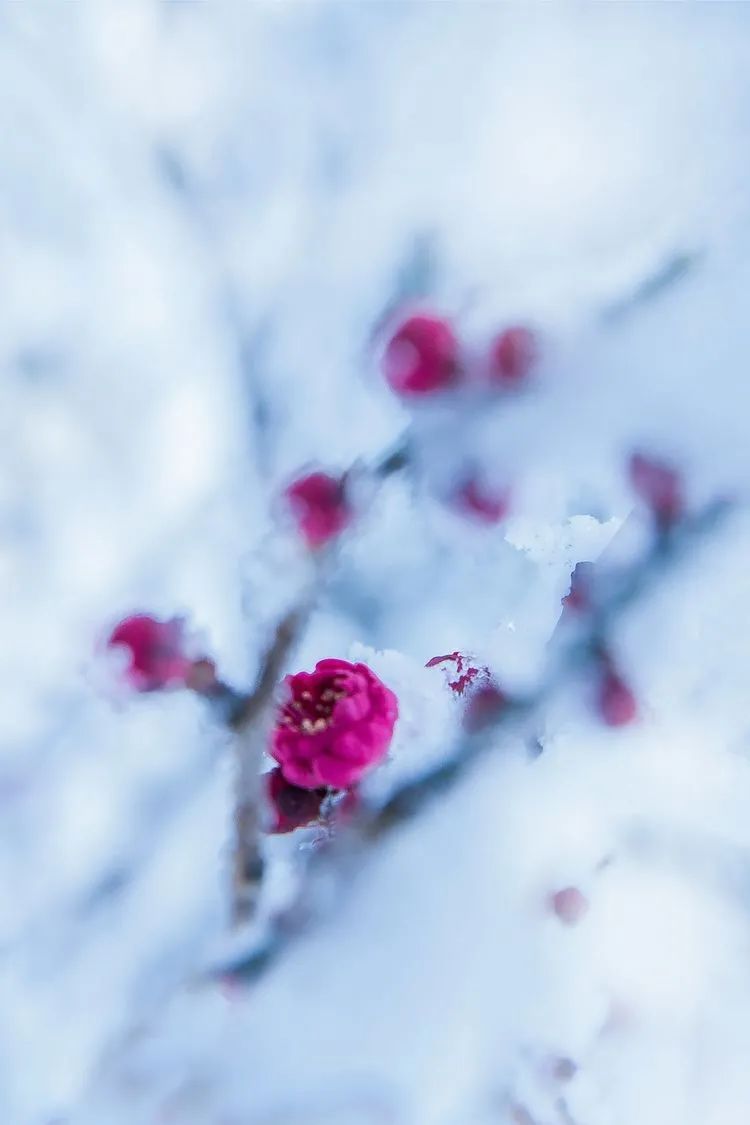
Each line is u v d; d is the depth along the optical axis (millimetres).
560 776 509
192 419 566
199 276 570
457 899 511
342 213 549
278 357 559
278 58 560
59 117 575
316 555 509
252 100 563
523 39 527
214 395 564
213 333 568
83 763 542
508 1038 508
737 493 480
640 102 516
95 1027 524
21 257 585
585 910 509
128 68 570
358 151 548
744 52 514
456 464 498
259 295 563
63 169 579
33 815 540
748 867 508
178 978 522
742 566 485
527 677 507
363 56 547
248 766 494
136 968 527
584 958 509
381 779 506
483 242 523
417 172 537
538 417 486
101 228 581
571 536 497
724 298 480
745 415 476
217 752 535
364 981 512
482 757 507
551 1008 508
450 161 533
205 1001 519
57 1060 523
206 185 569
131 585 556
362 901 512
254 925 515
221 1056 517
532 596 510
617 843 511
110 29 567
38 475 571
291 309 559
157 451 568
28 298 586
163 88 570
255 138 562
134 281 582
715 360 478
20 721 547
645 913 509
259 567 541
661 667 496
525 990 509
